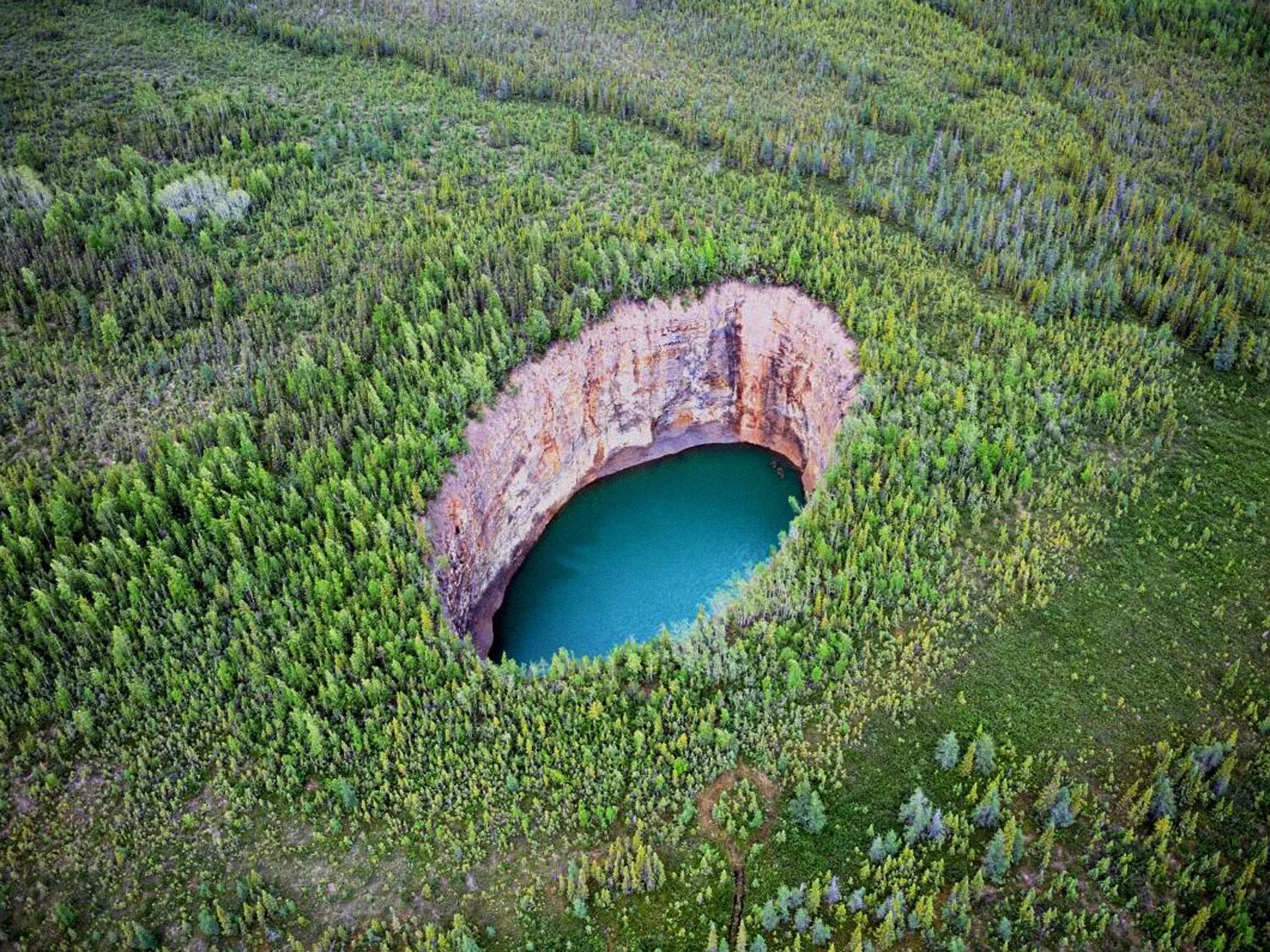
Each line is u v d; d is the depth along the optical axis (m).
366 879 48.22
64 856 48.62
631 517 87.00
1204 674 56.09
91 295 76.69
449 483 67.38
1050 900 46.00
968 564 62.47
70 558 57.09
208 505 60.56
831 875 47.09
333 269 79.75
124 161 88.88
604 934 46.38
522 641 73.88
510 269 78.19
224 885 47.84
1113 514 65.62
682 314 83.38
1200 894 45.97
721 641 57.72
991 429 69.94
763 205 91.19
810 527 63.91
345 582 59.19
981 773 51.34
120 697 53.53
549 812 50.19
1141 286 81.75
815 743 53.44
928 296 81.69
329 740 52.38
